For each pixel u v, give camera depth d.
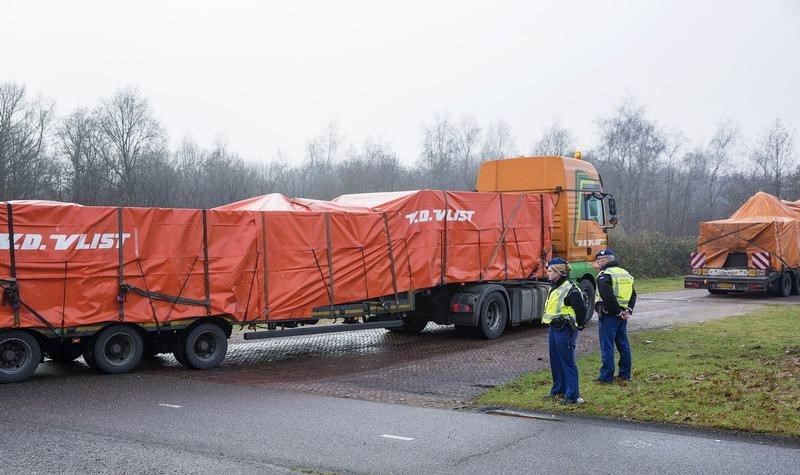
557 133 57.66
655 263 36.47
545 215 16.78
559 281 9.02
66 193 35.72
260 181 45.28
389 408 8.83
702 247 26.17
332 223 13.02
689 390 8.98
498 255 15.78
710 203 54.25
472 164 54.81
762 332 14.84
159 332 11.80
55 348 11.32
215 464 6.45
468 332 15.62
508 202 16.05
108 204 36.25
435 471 6.27
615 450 6.88
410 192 14.48
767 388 8.85
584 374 10.60
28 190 33.72
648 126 54.03
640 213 53.03
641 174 53.56
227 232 11.91
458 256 14.95
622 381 9.87
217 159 42.09
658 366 10.81
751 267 25.11
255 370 11.68
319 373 11.38
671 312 19.81
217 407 8.84
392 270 13.84
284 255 12.45
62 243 10.49
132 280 11.03
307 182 51.41
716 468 6.29
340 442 7.21
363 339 15.55
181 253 11.45
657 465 6.39
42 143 36.28
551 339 8.95
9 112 35.19
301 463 6.50
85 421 8.05
